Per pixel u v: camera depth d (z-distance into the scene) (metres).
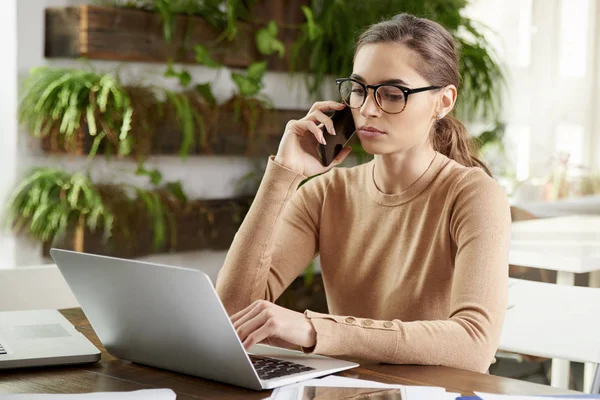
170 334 1.23
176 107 3.17
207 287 1.11
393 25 1.54
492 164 4.44
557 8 4.73
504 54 4.52
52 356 1.31
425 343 1.33
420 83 1.51
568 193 4.56
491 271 1.46
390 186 1.68
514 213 4.09
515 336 2.16
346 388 1.17
